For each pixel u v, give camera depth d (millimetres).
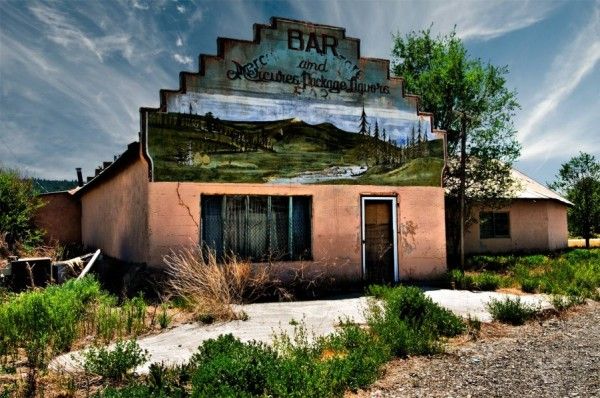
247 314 9227
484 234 23312
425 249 14086
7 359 6297
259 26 12734
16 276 12055
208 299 9039
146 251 11625
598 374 5754
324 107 13305
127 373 5684
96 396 4672
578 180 28859
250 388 4895
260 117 12570
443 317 7914
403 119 14203
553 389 5273
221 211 12094
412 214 14039
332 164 13211
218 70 12234
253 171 12375
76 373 5707
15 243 18688
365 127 13711
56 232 23875
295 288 12242
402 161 14062
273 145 12648
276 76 12836
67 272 12812
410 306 8070
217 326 8227
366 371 5539
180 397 4688
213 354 5594
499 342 7402
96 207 20453
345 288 12844
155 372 5184
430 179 14383
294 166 12812
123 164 14711
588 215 28359
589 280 12680
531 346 7133
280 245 12555
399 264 13742
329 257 12914
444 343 7262
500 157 21156
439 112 21812
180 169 11703
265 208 12500
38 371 5762
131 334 7672
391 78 14156
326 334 7625
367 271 13406
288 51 13031
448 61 21297
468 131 21109
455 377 5723
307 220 12922
